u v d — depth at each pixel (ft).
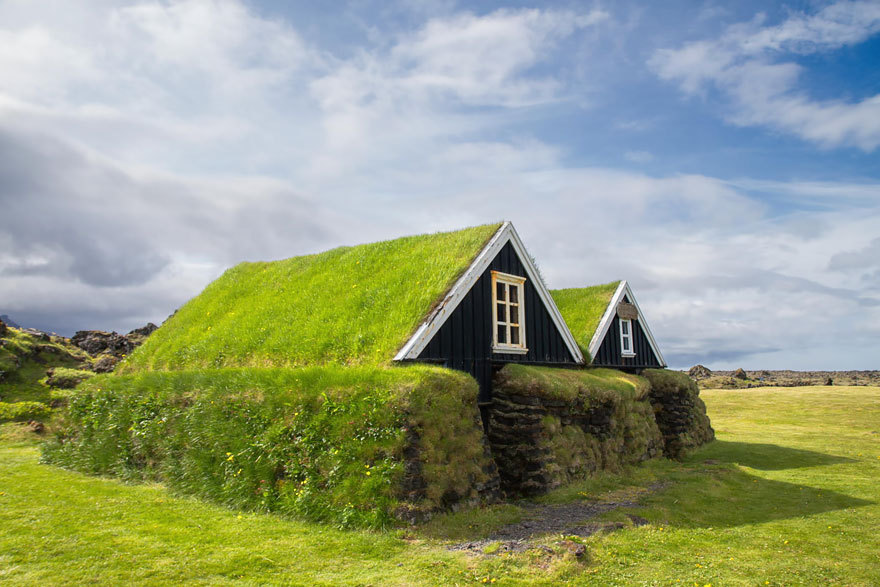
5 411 67.62
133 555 24.11
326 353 42.78
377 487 29.32
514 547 25.93
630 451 56.75
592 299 76.07
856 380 233.55
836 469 56.80
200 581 21.38
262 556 24.12
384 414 31.14
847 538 31.09
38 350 92.89
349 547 25.48
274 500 31.91
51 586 20.63
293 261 66.69
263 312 54.90
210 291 68.64
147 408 43.86
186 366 52.90
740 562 26.35
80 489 38.19
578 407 48.91
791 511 37.91
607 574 23.70
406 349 38.58
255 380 37.76
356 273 53.93
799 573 24.99
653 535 30.30
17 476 43.19
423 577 22.08
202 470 36.42
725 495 43.09
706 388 204.33
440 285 44.32
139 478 41.55
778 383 223.30
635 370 76.64
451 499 32.27
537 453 42.55
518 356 51.44
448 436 33.32
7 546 24.95
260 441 34.12
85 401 49.93
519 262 53.42
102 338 109.40
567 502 39.11
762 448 73.05
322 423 32.42
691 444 69.77
